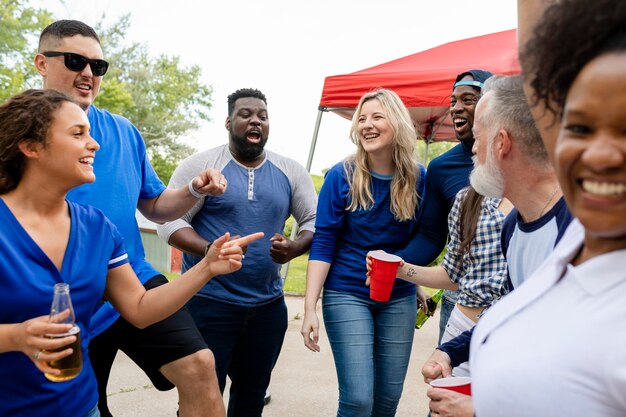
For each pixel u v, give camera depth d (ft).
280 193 9.36
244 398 9.35
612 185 2.01
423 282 7.70
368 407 8.14
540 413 2.27
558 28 2.11
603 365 2.07
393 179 8.64
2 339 4.38
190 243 8.52
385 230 8.70
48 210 5.07
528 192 4.44
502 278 6.53
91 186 7.06
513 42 17.75
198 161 9.05
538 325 2.41
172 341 7.09
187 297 5.66
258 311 9.01
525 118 4.20
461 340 5.86
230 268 5.57
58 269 4.98
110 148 7.42
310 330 8.53
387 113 8.36
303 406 12.11
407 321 8.79
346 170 8.92
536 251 4.40
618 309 2.12
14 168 4.88
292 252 9.05
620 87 1.88
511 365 2.41
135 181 7.79
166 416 11.10
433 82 16.19
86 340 5.43
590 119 1.99
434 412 4.01
